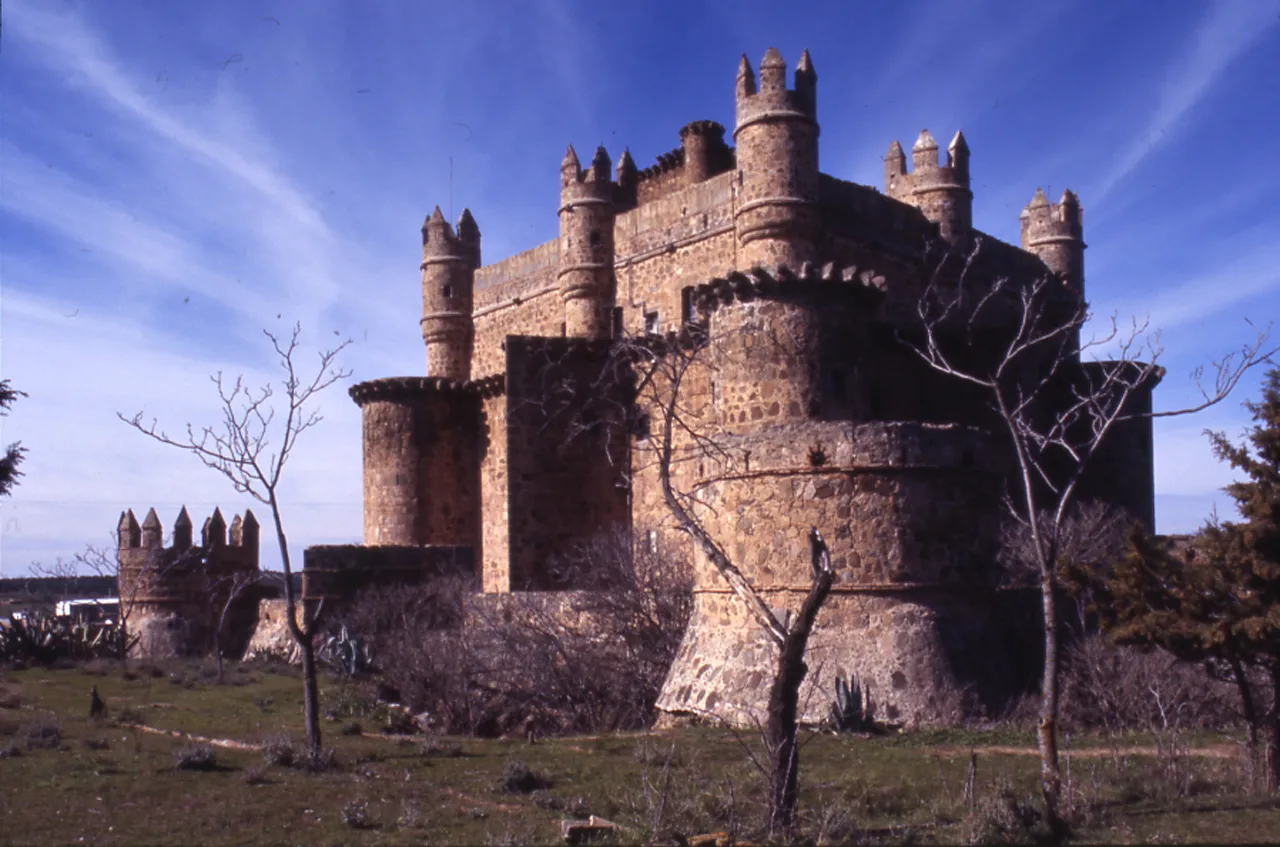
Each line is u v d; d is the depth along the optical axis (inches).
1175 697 836.0
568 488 1518.2
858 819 590.9
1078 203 1931.6
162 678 1428.4
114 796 689.6
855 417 1203.2
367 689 1227.2
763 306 1195.3
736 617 911.7
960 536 902.4
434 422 1743.4
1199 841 529.3
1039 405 1567.4
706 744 808.3
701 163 1731.1
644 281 1585.9
